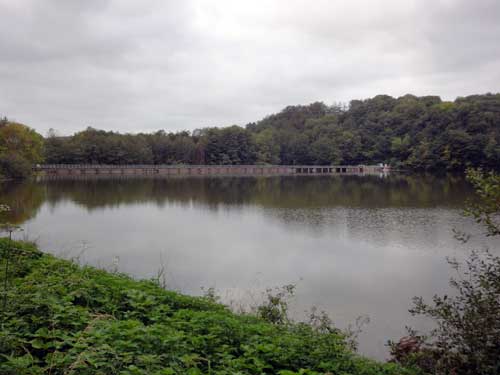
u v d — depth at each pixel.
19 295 6.70
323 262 18.47
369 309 12.86
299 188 60.38
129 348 5.19
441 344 7.53
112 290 8.33
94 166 98.62
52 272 9.62
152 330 5.77
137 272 16.69
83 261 18.06
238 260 18.80
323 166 117.19
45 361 4.86
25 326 5.84
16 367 4.35
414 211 33.50
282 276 16.33
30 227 26.83
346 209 35.50
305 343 6.63
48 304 6.43
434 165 93.12
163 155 118.12
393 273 16.66
